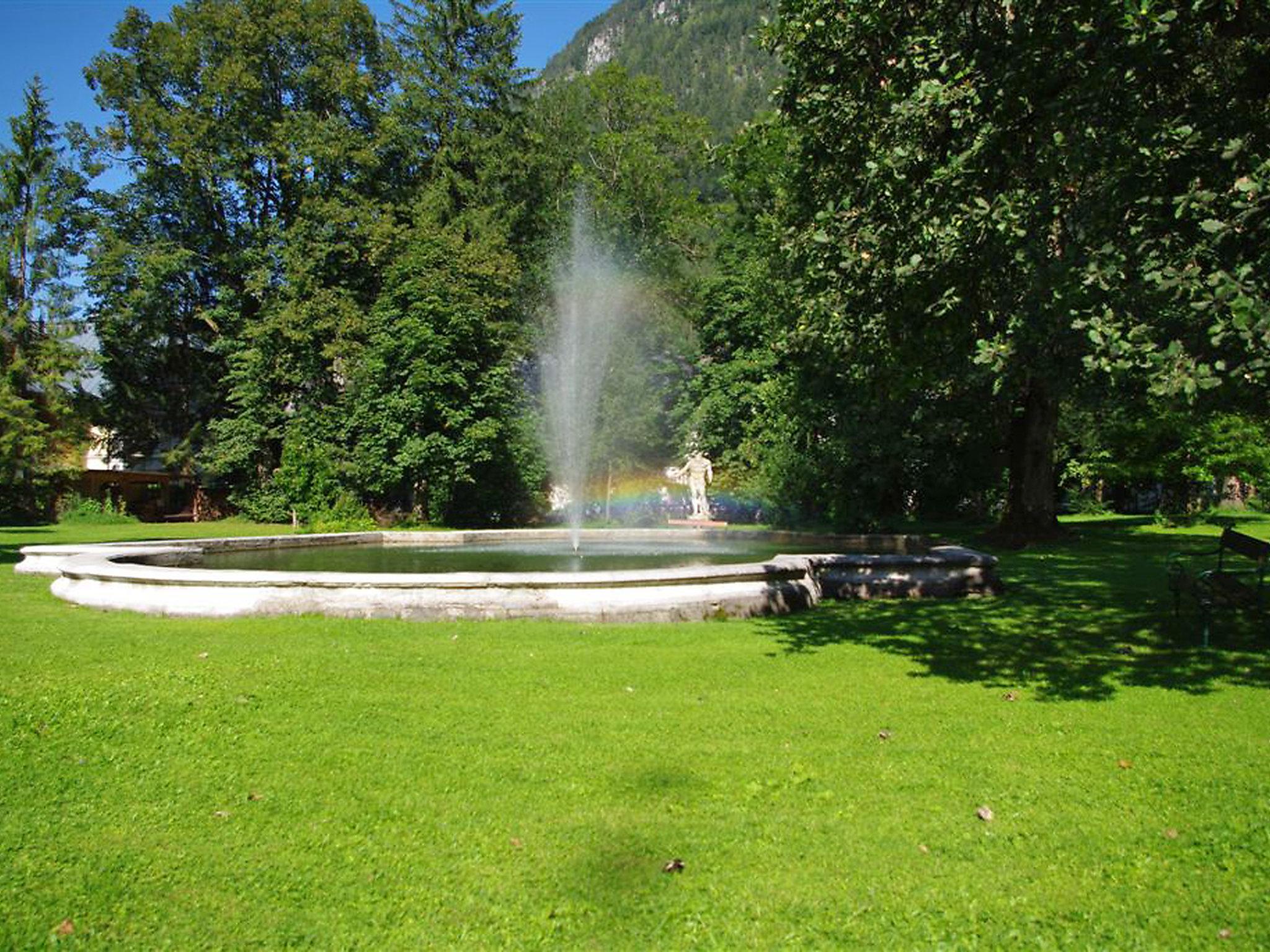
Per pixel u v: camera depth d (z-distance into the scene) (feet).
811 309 28.07
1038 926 9.31
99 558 33.86
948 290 22.40
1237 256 18.19
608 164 126.41
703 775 13.58
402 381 97.35
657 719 16.60
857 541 53.16
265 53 110.83
